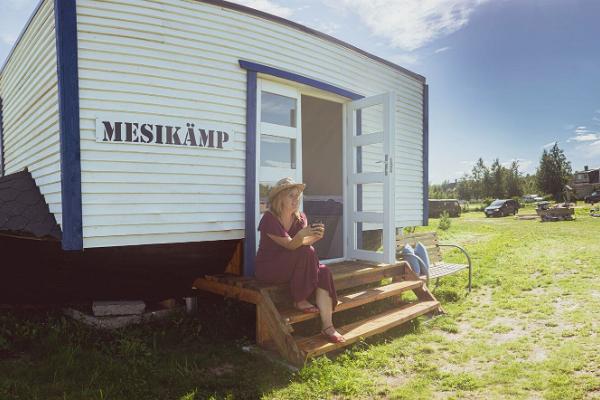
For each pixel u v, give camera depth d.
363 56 6.66
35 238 4.21
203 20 4.69
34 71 4.92
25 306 4.79
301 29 5.58
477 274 7.58
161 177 4.41
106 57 4.14
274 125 5.34
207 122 4.71
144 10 4.33
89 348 3.90
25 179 5.02
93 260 4.64
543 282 6.95
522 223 21.88
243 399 3.18
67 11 3.93
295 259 4.17
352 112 6.22
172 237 4.49
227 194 4.86
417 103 8.05
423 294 5.61
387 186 5.72
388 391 3.38
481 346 4.29
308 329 4.64
